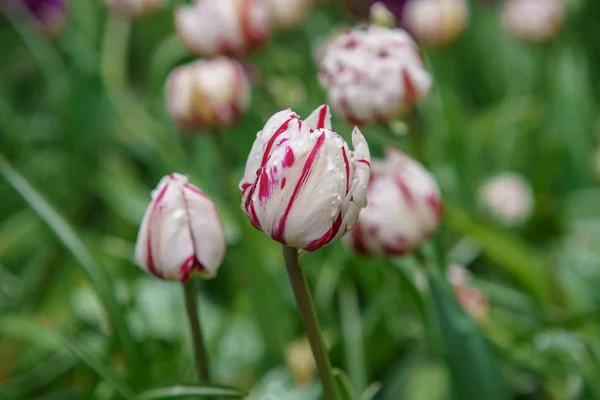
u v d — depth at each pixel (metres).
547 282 1.40
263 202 1.01
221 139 1.36
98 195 1.78
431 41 1.53
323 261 1.47
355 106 1.23
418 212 1.18
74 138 1.77
